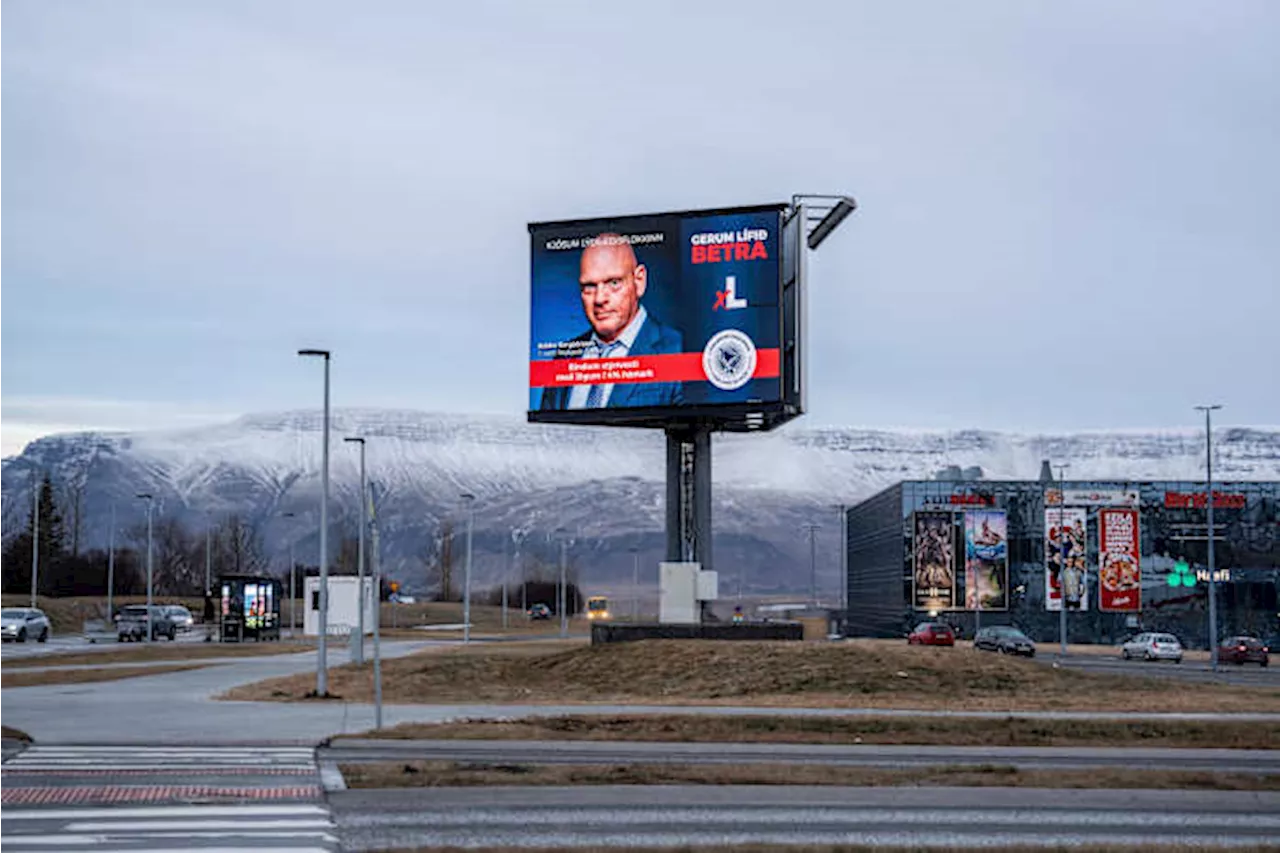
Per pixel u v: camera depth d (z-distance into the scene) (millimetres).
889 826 20844
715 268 53719
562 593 132625
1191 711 43094
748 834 19797
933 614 116938
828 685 46750
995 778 26297
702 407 53344
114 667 63594
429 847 17859
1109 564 117062
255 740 32375
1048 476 149750
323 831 19344
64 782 24719
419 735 33250
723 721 36812
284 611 151500
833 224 53969
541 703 44375
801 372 52562
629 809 22312
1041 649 106375
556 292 55531
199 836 18719
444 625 153500
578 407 54750
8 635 92562
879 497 131375
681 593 54812
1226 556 117500
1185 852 18172
